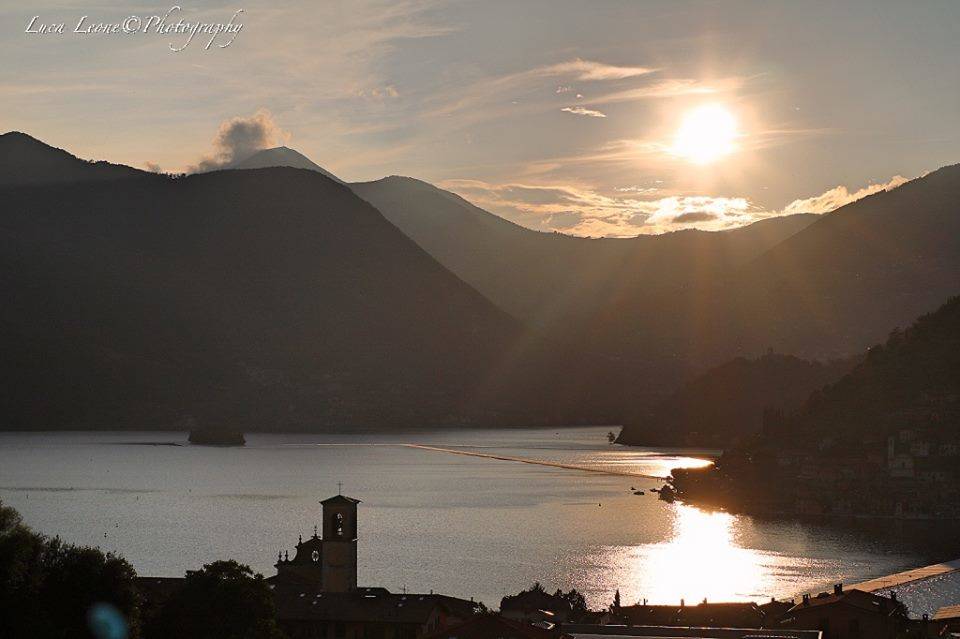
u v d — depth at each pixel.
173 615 193.12
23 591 175.38
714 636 195.00
